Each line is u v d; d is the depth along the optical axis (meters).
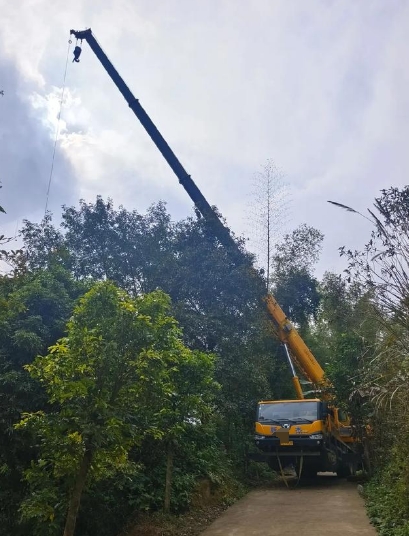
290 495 13.36
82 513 9.58
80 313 7.01
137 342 6.90
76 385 6.48
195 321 15.70
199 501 11.22
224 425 15.88
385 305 7.78
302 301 24.69
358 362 14.38
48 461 7.57
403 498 9.02
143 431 7.43
